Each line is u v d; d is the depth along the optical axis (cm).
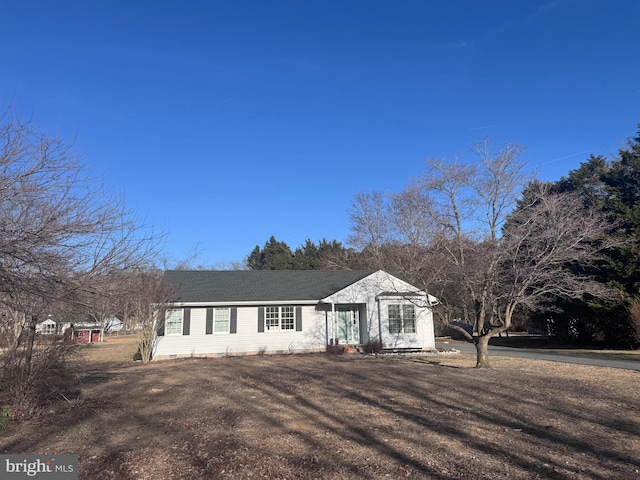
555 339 3186
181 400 1029
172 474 544
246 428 761
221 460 593
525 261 1636
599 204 2572
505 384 1215
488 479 530
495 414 863
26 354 852
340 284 2575
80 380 1208
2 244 606
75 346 960
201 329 2253
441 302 1866
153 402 1008
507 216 1706
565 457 608
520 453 626
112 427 774
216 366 1758
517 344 3186
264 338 2319
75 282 714
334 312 2447
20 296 694
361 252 4175
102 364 1952
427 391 1117
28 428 766
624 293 2314
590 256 1941
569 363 1738
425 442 678
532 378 1319
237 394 1097
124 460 591
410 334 2423
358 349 2373
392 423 797
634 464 578
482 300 1634
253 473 547
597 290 2009
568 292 1680
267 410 907
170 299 2169
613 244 2155
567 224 1645
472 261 1669
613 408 909
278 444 666
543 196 1708
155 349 2189
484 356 1639
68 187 696
